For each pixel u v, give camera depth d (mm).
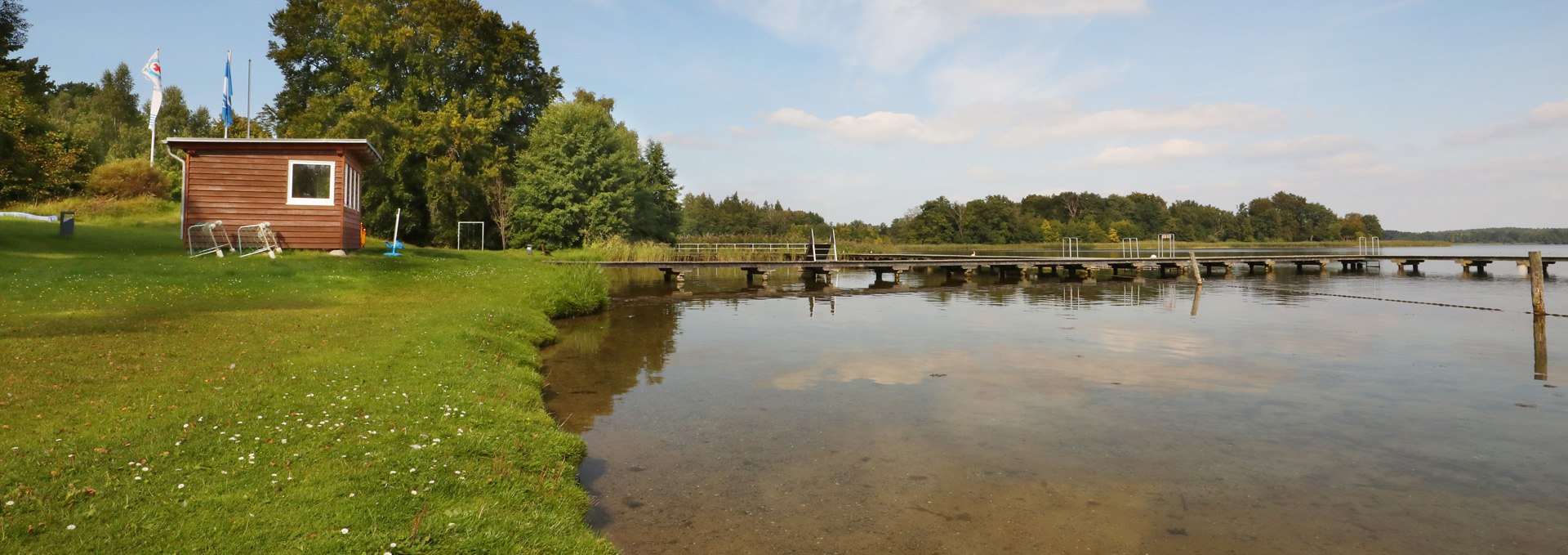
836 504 5777
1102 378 10758
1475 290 28250
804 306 21906
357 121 39500
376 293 14859
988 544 5047
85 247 17594
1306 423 8211
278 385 7340
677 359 12305
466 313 13281
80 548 3811
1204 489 6113
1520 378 10758
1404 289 29188
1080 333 15562
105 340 8945
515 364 10406
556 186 41688
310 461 5305
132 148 61375
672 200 56688
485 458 5961
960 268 41750
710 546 4977
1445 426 8070
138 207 29203
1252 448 7258
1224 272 41750
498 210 44531
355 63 42250
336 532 4195
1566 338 14875
